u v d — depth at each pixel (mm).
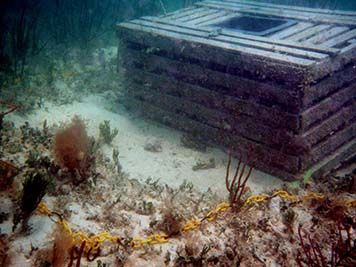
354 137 6816
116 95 8336
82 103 7699
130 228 3654
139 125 7336
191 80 6805
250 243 3842
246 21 8180
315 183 5676
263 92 5770
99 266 2947
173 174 5809
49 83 7895
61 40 10430
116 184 4609
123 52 7750
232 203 4363
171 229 3678
